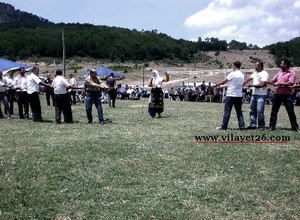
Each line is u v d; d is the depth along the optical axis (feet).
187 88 120.26
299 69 191.21
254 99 37.86
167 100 118.01
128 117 51.55
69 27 502.38
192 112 61.52
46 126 40.57
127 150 26.84
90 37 450.30
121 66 345.92
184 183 19.35
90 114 44.14
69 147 27.94
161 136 33.19
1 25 562.25
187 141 30.68
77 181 19.53
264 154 25.85
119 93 122.52
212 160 24.11
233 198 17.25
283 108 78.64
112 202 16.72
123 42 454.81
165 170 21.70
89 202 16.63
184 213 15.52
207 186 18.84
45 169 21.58
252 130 37.19
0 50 412.98
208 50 570.87
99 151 26.45
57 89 43.45
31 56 413.59
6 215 15.11
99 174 20.79
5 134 34.55
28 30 468.34
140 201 16.83
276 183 19.34
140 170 21.68
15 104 82.48
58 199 16.90
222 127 37.83
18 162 23.27
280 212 15.72
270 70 191.93
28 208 15.85
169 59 467.93
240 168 22.21
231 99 37.29
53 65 368.48
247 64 479.82
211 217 15.20
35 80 45.44
